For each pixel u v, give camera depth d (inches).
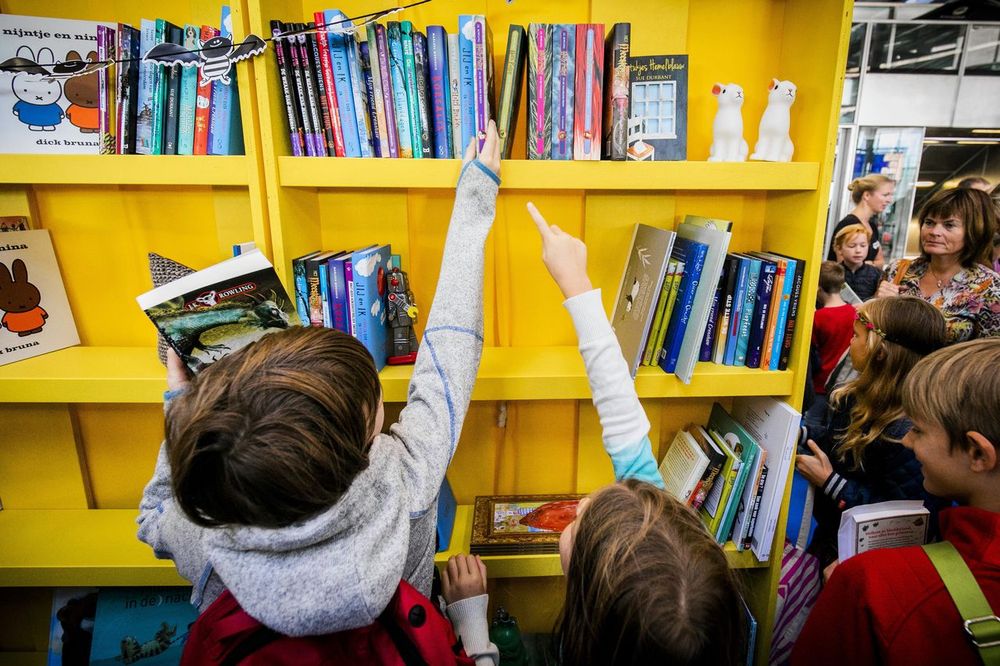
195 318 33.8
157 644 47.4
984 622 24.9
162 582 44.3
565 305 34.0
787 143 40.9
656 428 54.4
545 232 34.3
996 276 67.6
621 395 32.4
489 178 35.1
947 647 26.0
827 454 52.7
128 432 51.6
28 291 44.4
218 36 36.9
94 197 46.3
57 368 42.1
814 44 39.7
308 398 19.5
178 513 27.4
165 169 37.4
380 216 47.8
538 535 47.1
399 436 28.2
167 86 38.1
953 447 28.9
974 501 29.1
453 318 31.7
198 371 35.0
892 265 80.8
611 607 22.0
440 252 48.9
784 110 40.3
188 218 47.1
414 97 38.4
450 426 29.2
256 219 38.0
